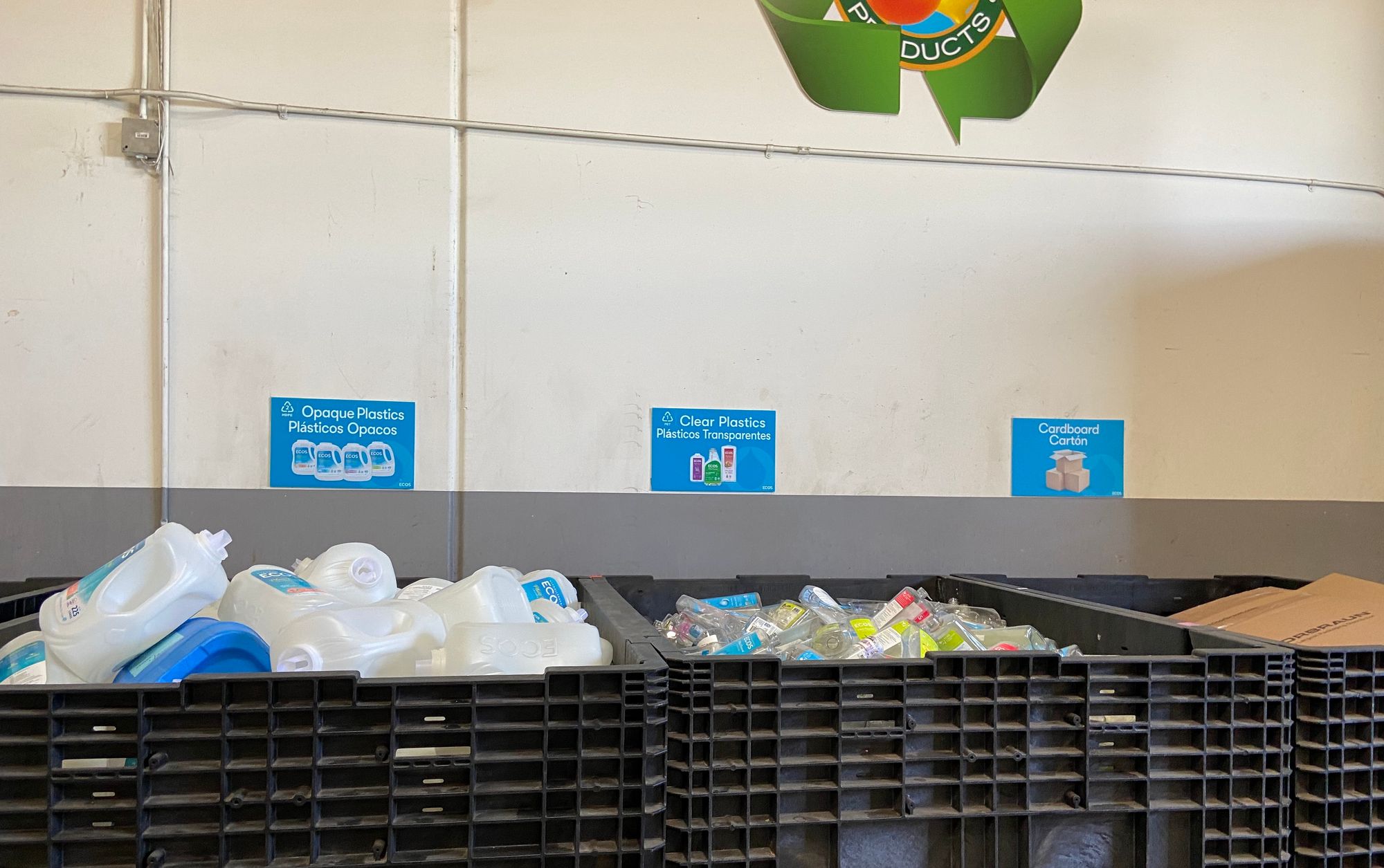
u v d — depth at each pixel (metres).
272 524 1.78
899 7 2.00
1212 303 2.16
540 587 1.49
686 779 0.91
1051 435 2.08
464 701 0.85
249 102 1.77
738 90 1.94
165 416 1.74
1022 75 2.05
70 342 1.73
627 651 1.02
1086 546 2.10
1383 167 2.23
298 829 0.81
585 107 1.88
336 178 1.81
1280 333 2.19
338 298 1.81
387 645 0.97
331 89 1.80
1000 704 0.98
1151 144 2.12
